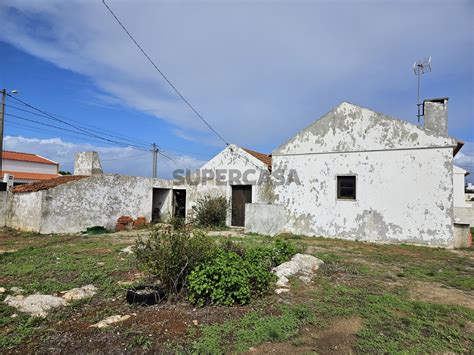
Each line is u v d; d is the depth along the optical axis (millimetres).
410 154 11359
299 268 6551
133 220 15688
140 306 4496
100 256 7867
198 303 4504
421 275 6758
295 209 13391
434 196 10922
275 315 4281
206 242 5246
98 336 3574
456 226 10953
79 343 3428
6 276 5965
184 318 4082
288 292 5254
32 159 40094
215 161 16234
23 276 5977
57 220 12820
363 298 5055
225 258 5195
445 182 10789
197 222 15164
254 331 3732
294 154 13609
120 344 3416
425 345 3562
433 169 10984
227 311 4324
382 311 4496
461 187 23141
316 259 7367
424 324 4129
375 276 6520
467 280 6391
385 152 11781
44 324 3916
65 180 14078
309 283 5832
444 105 11102
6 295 4902
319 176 12992
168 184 17781
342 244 11008
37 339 3525
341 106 12758
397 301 4910
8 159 37281
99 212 14242
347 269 6965
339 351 3410
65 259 7465
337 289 5492
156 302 4633
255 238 11594
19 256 7840
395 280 6297
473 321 4305
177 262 4848
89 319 4055
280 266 6496
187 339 3543
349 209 12273
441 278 6570
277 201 13844
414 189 11219
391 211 11523
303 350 3408
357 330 3898
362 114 12289
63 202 13008
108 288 5262
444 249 10469
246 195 15383
